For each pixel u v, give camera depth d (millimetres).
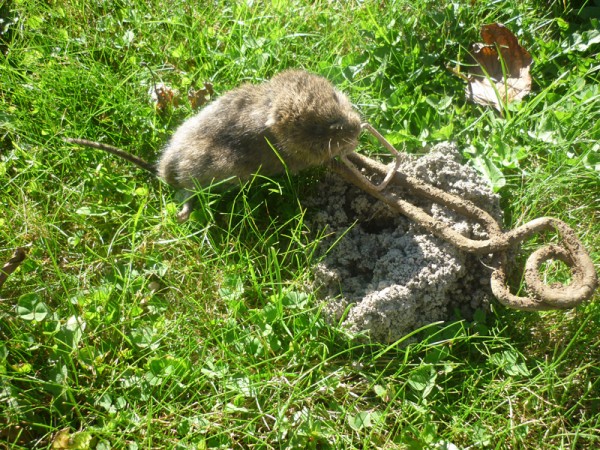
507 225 521
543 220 463
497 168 525
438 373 462
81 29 616
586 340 470
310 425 443
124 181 543
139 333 473
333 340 472
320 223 516
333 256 499
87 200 539
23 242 515
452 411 450
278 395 449
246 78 583
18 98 569
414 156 539
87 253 516
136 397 454
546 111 559
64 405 451
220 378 458
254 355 469
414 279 470
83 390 449
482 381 461
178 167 523
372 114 562
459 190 494
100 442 434
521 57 583
